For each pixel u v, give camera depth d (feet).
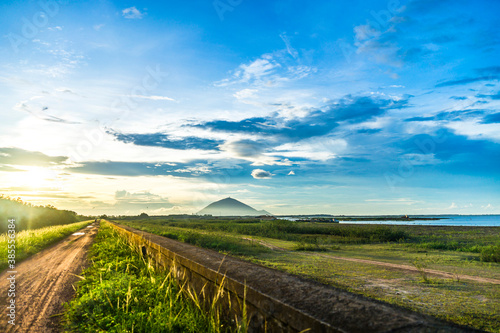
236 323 10.59
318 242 63.26
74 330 13.09
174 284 18.20
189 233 67.10
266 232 94.07
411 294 19.97
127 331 11.69
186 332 11.81
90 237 76.18
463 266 32.68
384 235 75.72
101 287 16.92
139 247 30.86
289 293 8.80
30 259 36.47
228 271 12.42
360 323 6.30
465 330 5.70
